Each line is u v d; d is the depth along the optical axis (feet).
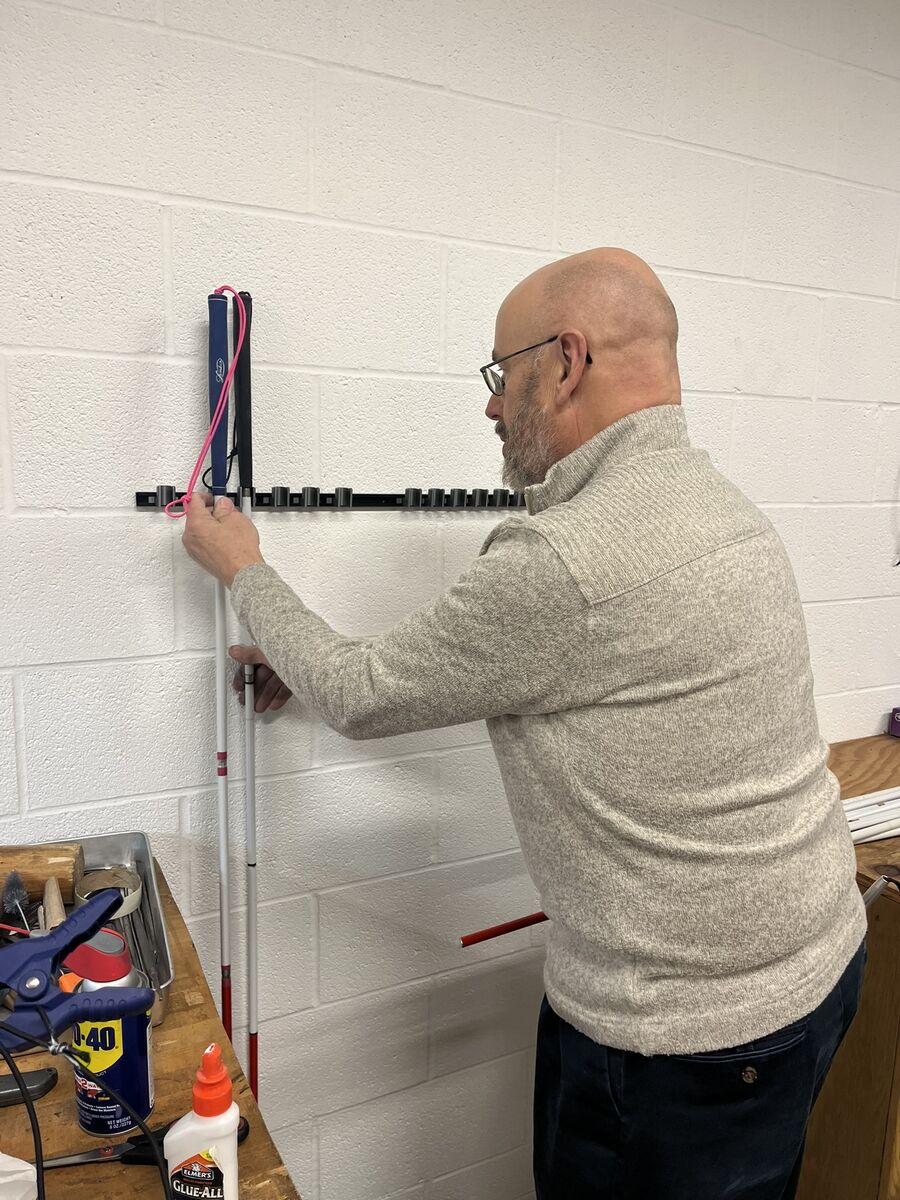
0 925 3.15
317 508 4.35
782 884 3.06
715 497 3.07
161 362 3.93
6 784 3.94
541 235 4.76
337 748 4.68
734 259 5.42
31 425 3.74
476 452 4.79
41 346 3.71
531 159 4.66
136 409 3.92
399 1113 5.22
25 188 3.58
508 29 4.47
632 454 3.05
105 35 3.61
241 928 4.58
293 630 3.23
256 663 4.20
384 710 2.94
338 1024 4.93
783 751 3.12
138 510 4.00
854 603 6.36
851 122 5.70
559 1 4.58
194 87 3.81
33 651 3.90
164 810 4.29
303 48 4.00
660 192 5.09
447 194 4.46
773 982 3.07
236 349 3.89
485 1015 5.37
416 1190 5.36
